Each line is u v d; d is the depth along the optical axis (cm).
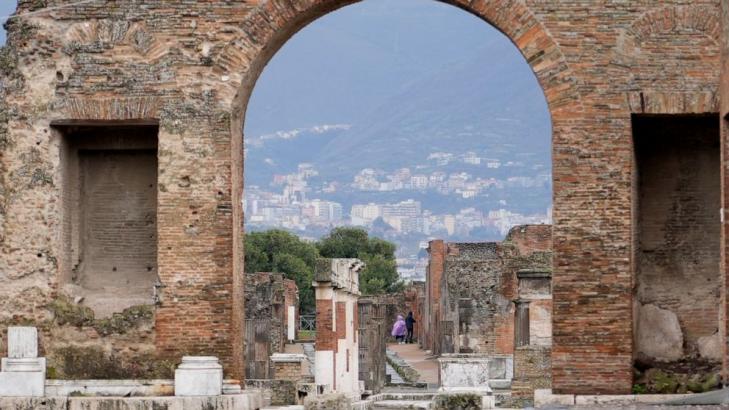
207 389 4169
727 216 4131
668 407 3884
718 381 4178
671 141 4438
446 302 9925
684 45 4194
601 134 4191
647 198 4450
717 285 4409
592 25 4216
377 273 15725
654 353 4397
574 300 4169
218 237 4269
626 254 4162
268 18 4300
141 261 4512
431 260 11194
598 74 4206
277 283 9606
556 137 4197
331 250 15938
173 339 4262
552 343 4172
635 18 4209
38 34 4347
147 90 4306
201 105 4291
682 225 4431
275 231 14750
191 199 4278
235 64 4297
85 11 4334
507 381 7675
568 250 4181
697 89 4184
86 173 4528
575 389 4153
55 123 4334
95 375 4284
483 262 9775
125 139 4488
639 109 4191
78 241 4484
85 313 4306
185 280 4266
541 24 4222
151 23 4316
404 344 12706
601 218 4178
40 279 4331
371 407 6053
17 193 4341
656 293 4428
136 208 4525
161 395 4219
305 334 12094
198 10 4306
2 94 4356
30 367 4206
